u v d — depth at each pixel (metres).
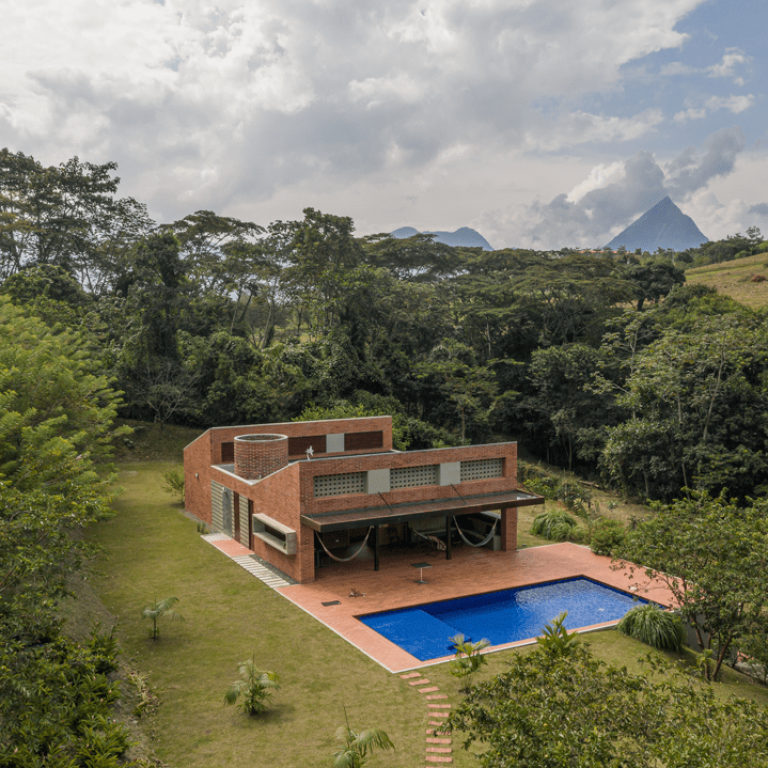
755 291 93.06
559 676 9.00
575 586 23.80
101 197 75.06
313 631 18.92
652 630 18.50
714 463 41.16
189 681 15.64
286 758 12.41
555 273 74.25
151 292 50.53
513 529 27.89
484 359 71.31
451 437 55.22
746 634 15.75
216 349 53.09
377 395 56.19
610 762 7.66
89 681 13.23
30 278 54.59
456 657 16.42
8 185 72.06
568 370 58.81
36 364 22.28
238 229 76.00
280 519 24.58
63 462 17.22
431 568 25.36
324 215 68.88
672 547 17.11
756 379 46.19
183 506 34.41
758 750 7.75
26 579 13.78
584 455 55.50
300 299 71.31
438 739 13.15
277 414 51.53
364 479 25.36
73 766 10.45
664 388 44.41
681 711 8.48
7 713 10.39
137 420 50.84
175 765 12.15
